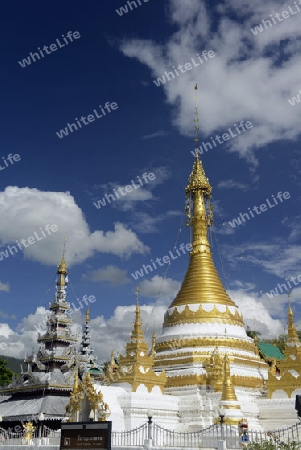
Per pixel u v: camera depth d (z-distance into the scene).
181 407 51.06
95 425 34.50
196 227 68.62
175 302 63.41
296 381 51.03
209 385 52.16
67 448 34.97
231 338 58.06
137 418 47.41
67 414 50.94
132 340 54.22
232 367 54.50
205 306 60.34
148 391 51.34
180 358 56.28
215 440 39.31
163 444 42.53
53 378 63.59
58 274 78.81
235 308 62.41
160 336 61.66
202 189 70.62
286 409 49.19
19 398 66.00
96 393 46.81
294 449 28.86
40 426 50.88
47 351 69.88
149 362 53.34
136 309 56.41
